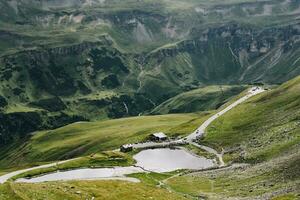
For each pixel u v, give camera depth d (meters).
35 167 194.50
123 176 166.75
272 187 106.88
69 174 177.12
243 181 127.75
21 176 178.88
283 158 140.25
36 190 85.38
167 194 103.12
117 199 90.88
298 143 157.00
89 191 93.50
